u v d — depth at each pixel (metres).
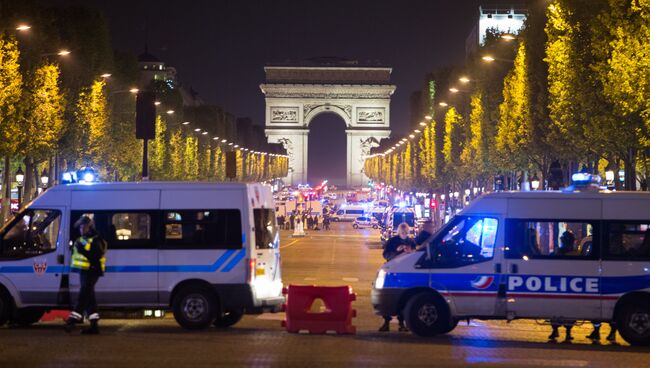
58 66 90.88
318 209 177.88
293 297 34.12
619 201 32.84
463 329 37.00
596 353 29.88
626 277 32.53
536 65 81.81
